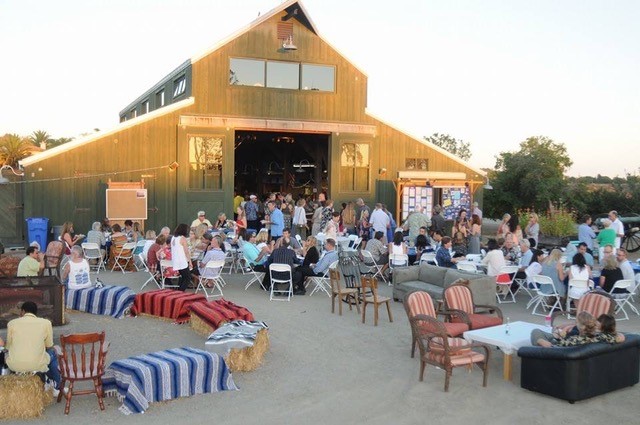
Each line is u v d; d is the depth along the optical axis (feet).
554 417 22.29
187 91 68.33
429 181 74.79
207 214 67.46
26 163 60.13
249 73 69.00
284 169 93.61
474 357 25.20
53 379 23.16
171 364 23.15
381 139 74.74
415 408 22.89
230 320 30.30
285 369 27.04
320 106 71.77
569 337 24.77
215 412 22.07
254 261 44.19
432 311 29.32
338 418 21.80
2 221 63.26
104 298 36.29
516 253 47.24
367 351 29.86
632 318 38.52
